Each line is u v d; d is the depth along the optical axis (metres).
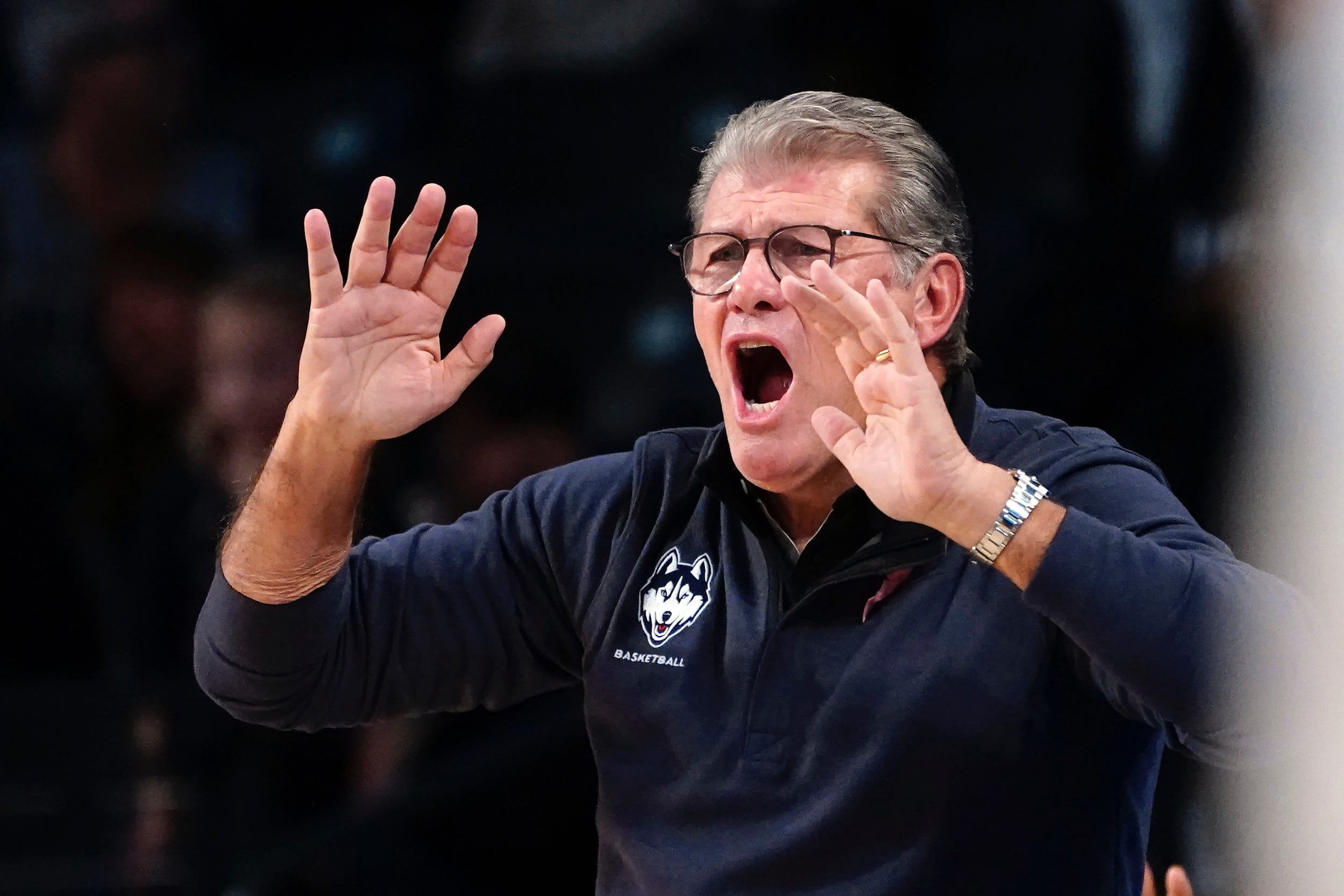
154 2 11.27
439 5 11.23
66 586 10.11
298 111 11.28
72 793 9.84
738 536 5.11
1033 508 3.97
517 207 10.96
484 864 8.20
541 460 9.79
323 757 9.45
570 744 8.25
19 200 11.04
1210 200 8.81
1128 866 4.70
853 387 4.87
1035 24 10.20
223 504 10.07
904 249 4.99
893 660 4.61
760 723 4.73
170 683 10.02
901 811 4.52
